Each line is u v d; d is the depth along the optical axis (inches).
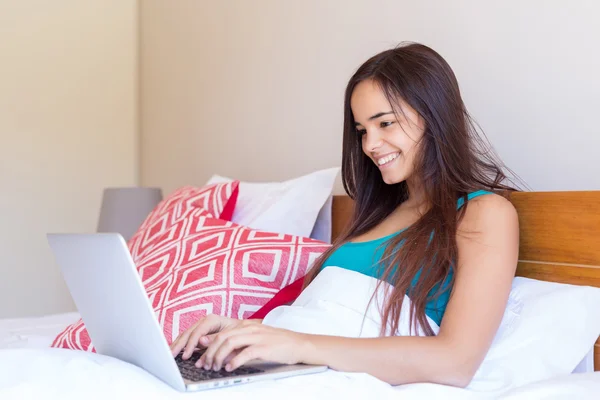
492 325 46.4
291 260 65.2
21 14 138.9
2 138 136.9
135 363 44.0
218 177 94.2
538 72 62.6
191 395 37.6
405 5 76.6
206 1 117.9
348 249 58.6
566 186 60.4
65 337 61.7
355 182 63.0
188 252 68.7
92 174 144.3
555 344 48.2
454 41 70.7
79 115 143.3
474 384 46.0
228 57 111.5
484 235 49.4
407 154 55.7
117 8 146.0
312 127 92.7
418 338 45.2
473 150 59.0
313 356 43.8
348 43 85.5
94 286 42.8
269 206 79.9
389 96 54.9
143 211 117.9
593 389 40.9
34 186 139.4
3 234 136.6
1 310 135.8
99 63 145.1
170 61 131.2
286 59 97.4
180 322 60.0
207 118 118.4
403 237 53.5
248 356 42.1
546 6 61.8
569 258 53.3
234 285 63.2
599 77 57.7
